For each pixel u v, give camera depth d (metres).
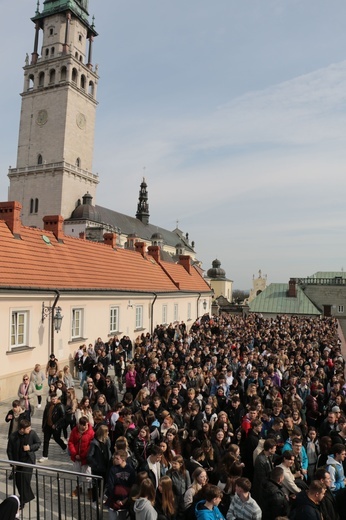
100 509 7.67
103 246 29.36
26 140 74.31
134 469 7.25
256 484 7.28
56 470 7.09
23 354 17.17
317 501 6.15
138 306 28.42
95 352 19.80
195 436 8.86
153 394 11.42
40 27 76.62
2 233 19.23
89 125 78.06
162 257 72.12
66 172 70.94
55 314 19.12
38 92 73.75
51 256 21.66
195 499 6.33
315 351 19.91
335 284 63.03
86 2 79.19
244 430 9.30
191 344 22.39
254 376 14.12
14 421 8.72
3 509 4.49
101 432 8.28
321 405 12.55
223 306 57.81
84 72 76.62
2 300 16.05
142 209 99.62
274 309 58.09
